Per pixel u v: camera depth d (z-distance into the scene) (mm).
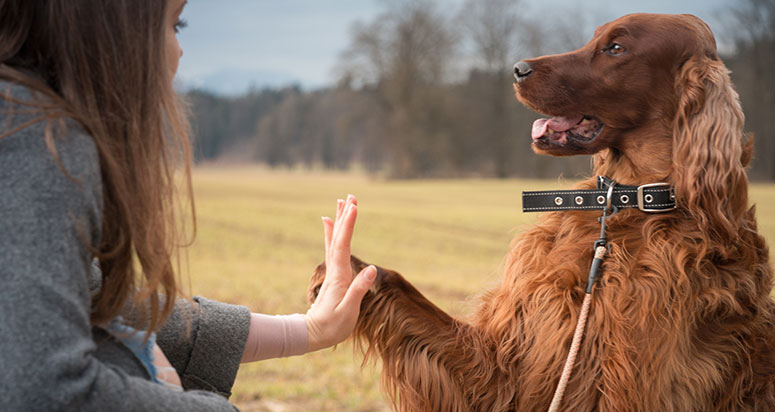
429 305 2230
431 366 2115
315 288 2193
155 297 1173
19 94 983
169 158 1198
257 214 23391
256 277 10602
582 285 2037
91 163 1001
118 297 1128
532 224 2377
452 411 2100
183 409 1062
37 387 862
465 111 51875
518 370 2086
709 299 1925
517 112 52438
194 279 9984
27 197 916
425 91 50875
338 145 70688
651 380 1881
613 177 2377
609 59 2230
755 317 2016
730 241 1978
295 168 80375
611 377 1895
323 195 35875
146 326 1311
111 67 1095
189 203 1236
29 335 870
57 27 1063
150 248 1135
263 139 79312
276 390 4754
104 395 942
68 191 948
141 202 1126
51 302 895
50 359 875
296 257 14273
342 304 1793
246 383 4984
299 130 78062
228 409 1149
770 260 2141
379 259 13945
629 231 2088
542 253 2211
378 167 63438
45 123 965
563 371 1924
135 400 989
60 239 924
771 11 37938
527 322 2078
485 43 51312
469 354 2131
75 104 1060
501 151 52844
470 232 19781
